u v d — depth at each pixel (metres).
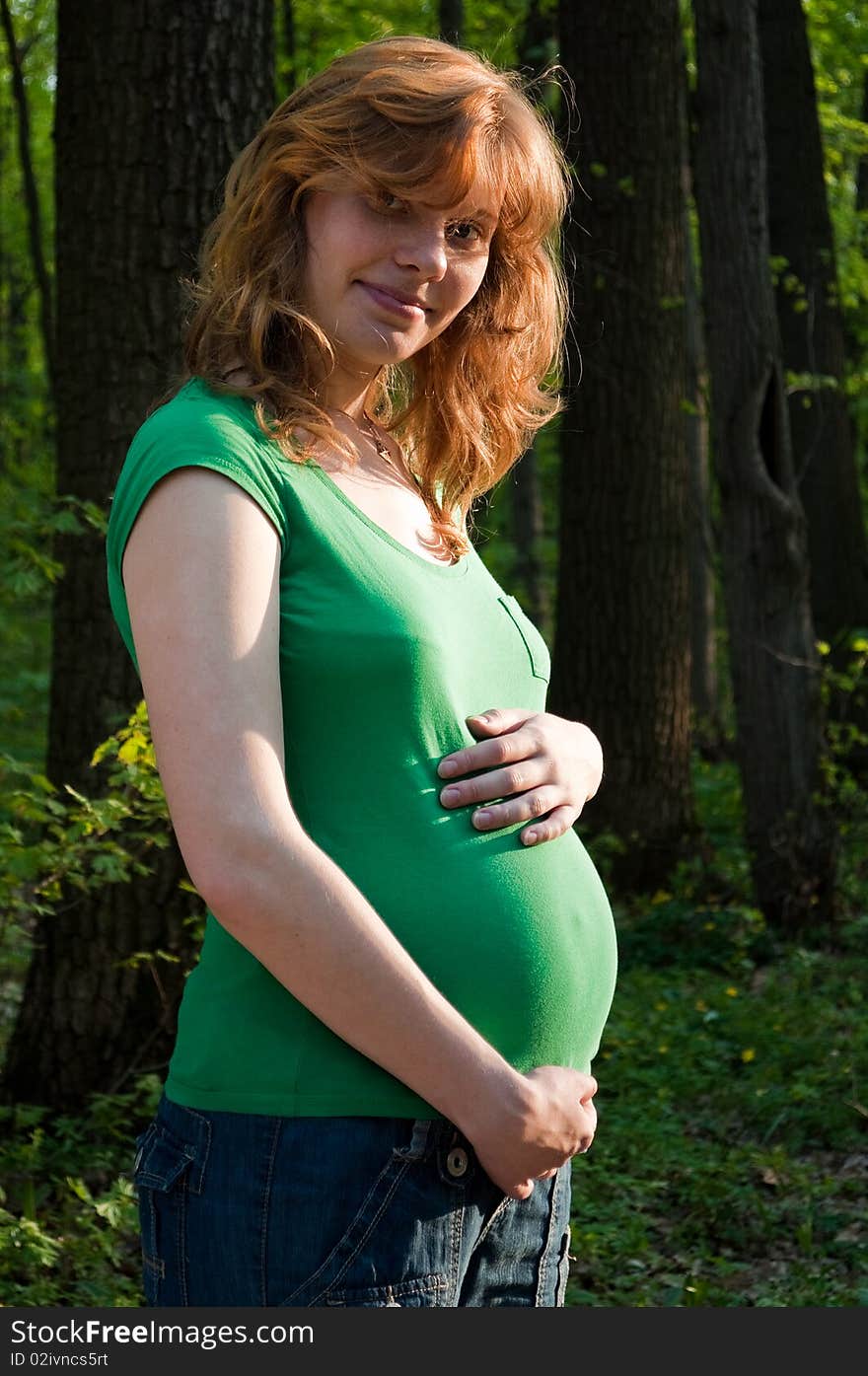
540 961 1.44
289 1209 1.30
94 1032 4.26
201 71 4.14
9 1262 3.17
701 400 10.63
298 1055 1.32
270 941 1.23
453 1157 1.34
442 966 1.38
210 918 1.44
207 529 1.29
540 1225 1.47
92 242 4.21
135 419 4.22
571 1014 1.49
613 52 7.53
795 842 7.07
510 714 1.52
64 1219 3.60
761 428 7.12
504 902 1.42
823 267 10.30
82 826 3.48
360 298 1.45
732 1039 5.53
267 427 1.37
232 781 1.23
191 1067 1.37
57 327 4.38
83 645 4.30
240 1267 1.31
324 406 1.49
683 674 7.91
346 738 1.36
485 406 1.77
